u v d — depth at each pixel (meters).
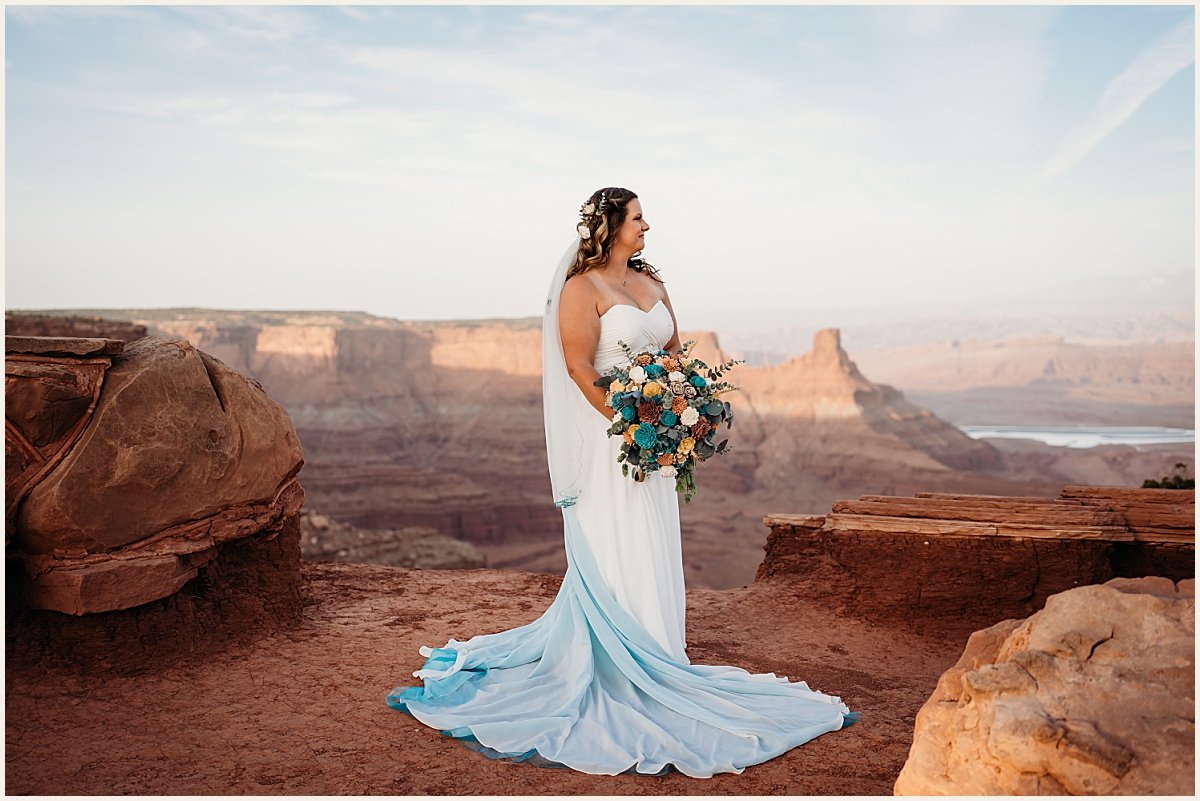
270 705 4.85
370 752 4.30
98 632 5.07
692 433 4.86
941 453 146.88
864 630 6.82
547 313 5.23
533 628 5.74
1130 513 6.78
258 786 3.90
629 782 4.08
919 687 5.66
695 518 105.12
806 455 141.00
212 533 5.67
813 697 5.08
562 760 4.23
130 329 47.28
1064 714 3.06
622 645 5.08
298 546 6.48
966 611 6.75
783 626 6.88
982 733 3.11
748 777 4.16
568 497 5.21
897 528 6.99
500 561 100.62
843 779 4.16
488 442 141.38
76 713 4.57
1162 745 2.91
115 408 5.18
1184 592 3.57
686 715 4.77
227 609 5.89
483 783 4.01
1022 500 7.02
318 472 106.25
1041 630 3.36
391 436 147.88
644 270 5.49
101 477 5.05
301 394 148.62
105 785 3.86
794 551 8.00
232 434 5.79
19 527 4.91
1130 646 3.22
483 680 5.17
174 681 5.09
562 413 5.23
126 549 5.20
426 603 7.10
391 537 54.53
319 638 6.03
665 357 4.97
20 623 4.96
